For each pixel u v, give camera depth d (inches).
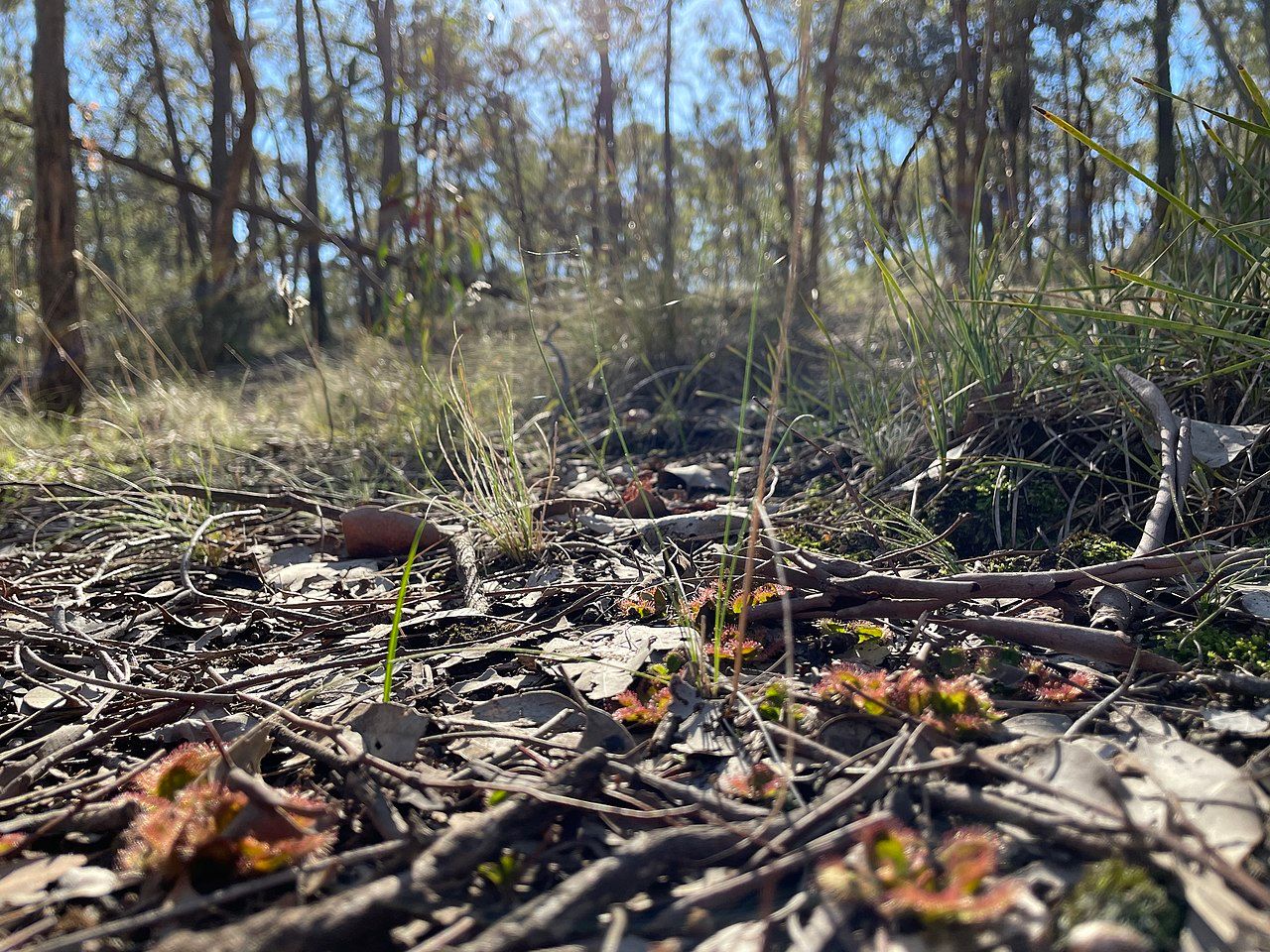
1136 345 114.3
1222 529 84.1
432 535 124.6
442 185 243.9
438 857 47.1
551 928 41.9
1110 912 41.4
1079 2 244.4
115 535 136.6
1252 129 76.0
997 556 97.8
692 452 179.6
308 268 636.1
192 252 701.3
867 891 41.9
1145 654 67.4
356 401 223.1
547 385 224.5
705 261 249.0
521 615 94.3
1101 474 103.9
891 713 60.8
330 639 90.7
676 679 68.9
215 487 166.7
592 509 130.8
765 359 214.8
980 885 43.7
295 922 40.8
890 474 128.3
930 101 280.7
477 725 65.9
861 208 239.8
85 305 366.3
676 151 348.2
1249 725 57.8
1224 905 40.0
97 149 251.1
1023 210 218.5
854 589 78.4
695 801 53.7
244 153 323.3
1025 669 69.2
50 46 241.0
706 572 97.8
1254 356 99.0
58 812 56.0
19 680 80.7
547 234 331.9
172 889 48.1
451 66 364.5
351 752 59.0
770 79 252.1
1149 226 149.0
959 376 128.9
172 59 710.5
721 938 42.3
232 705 72.6
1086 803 47.8
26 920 47.4
